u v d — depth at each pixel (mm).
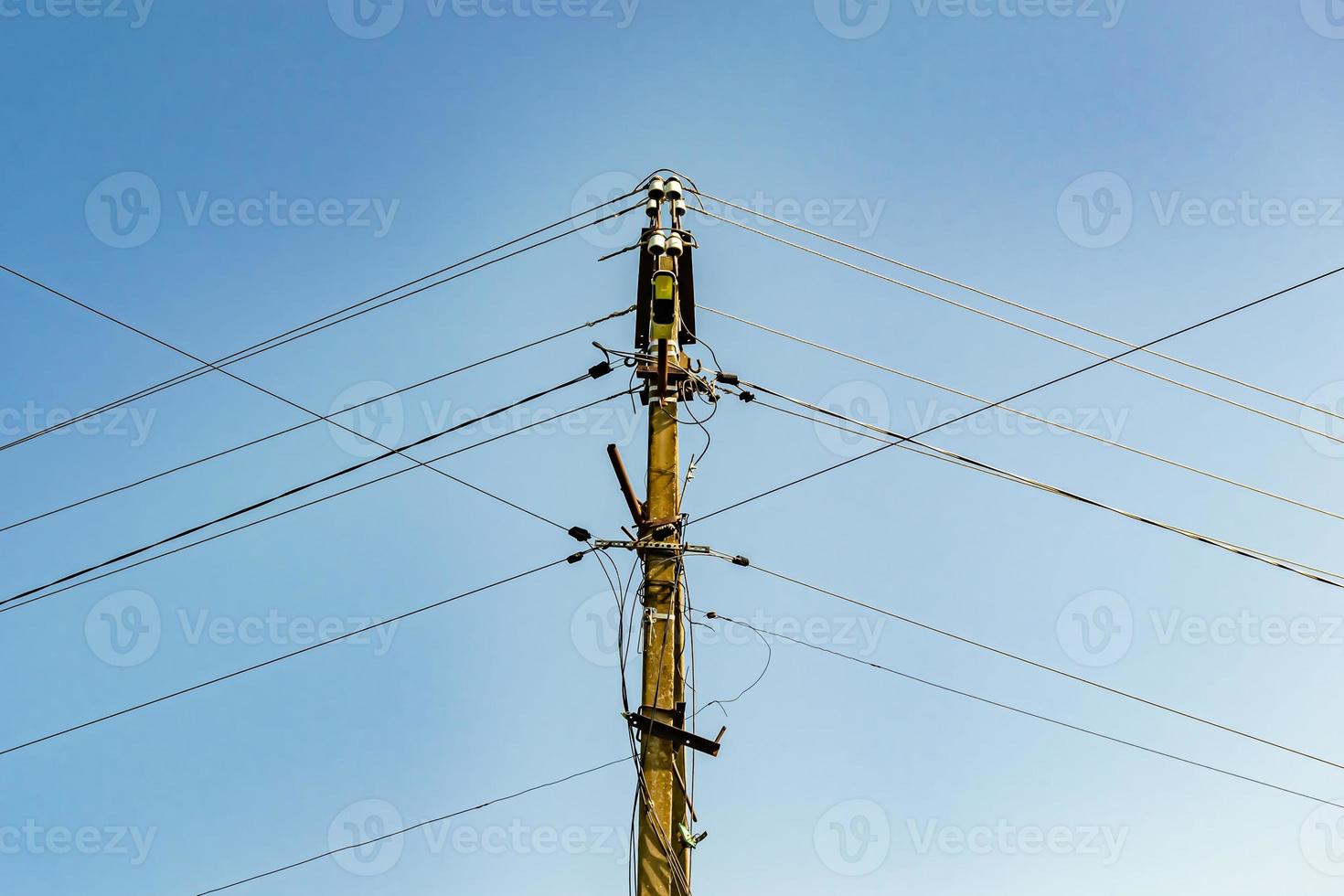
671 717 9945
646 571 10398
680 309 11758
